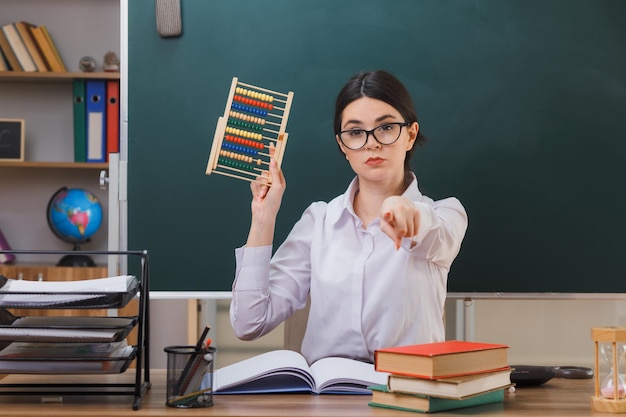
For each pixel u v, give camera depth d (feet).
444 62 8.27
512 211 8.26
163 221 8.21
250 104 6.77
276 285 6.86
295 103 8.24
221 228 8.23
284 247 7.07
